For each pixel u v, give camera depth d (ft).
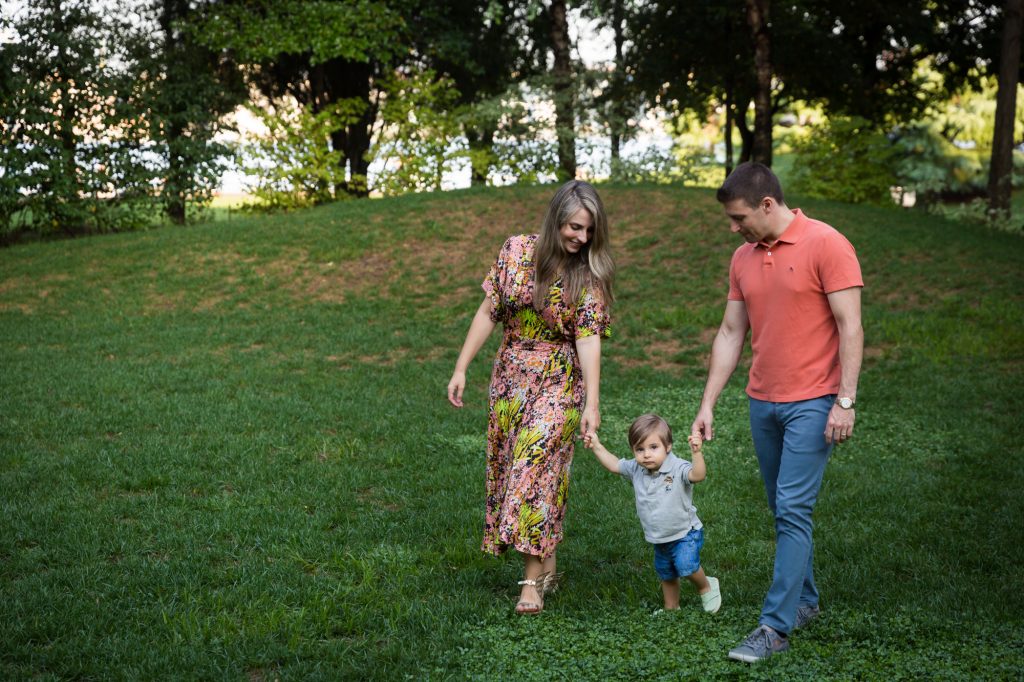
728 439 25.36
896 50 79.00
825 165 69.26
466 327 39.93
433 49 70.33
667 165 66.08
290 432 24.45
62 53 60.29
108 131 63.41
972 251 45.21
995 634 12.76
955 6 76.38
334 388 30.30
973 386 29.45
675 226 50.85
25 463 20.86
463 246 50.57
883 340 35.50
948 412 26.89
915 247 45.96
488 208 55.06
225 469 21.09
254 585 14.52
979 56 77.82
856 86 75.15
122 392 28.37
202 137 65.92
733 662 12.00
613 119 70.59
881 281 42.29
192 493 19.54
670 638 12.76
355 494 20.07
